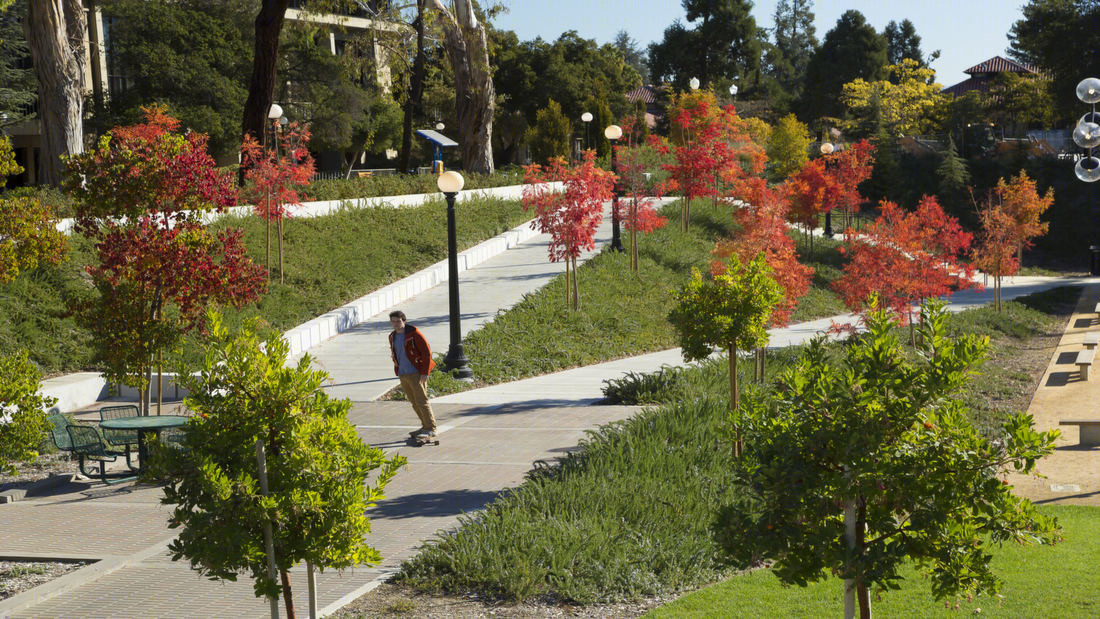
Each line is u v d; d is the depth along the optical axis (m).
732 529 4.97
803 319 28.58
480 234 31.78
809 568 4.93
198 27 48.38
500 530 8.22
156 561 8.34
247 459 5.25
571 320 22.58
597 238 32.47
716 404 12.95
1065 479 11.70
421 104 63.53
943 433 4.76
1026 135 65.31
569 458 10.76
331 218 28.34
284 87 52.12
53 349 17.58
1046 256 53.69
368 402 16.02
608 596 7.22
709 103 34.91
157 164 12.36
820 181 36.72
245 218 25.95
